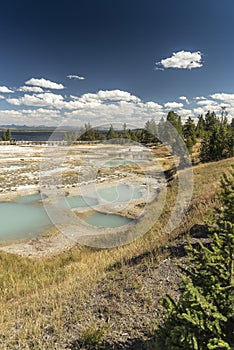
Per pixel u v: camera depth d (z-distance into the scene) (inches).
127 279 225.5
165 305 112.4
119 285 219.1
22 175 949.2
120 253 311.9
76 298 213.3
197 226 304.0
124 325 169.0
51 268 320.2
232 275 104.0
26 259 345.7
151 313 175.9
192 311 99.3
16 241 397.7
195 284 108.7
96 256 327.0
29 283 281.7
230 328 97.7
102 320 178.7
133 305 188.5
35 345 160.6
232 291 100.1
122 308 186.9
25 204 584.7
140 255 277.4
